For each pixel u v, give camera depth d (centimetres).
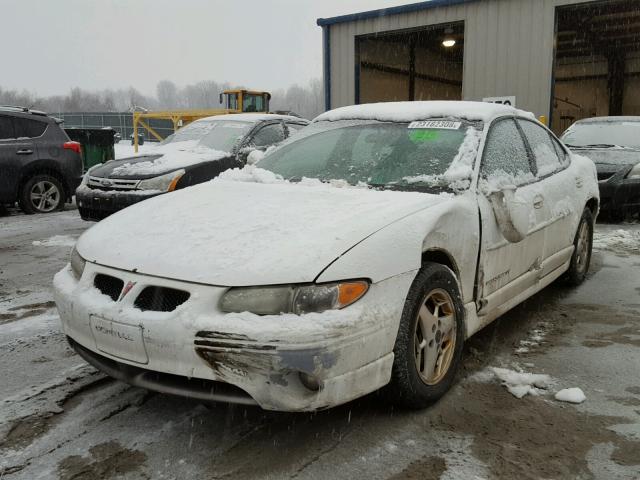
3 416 276
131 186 653
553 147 463
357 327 233
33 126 953
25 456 244
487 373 326
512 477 230
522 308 444
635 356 350
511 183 361
